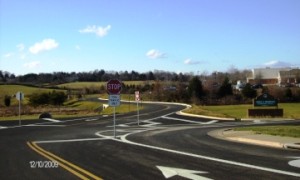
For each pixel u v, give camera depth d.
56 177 10.50
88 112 60.81
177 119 42.56
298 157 13.59
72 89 140.00
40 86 139.50
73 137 22.84
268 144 17.59
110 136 23.08
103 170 11.45
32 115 52.22
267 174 10.54
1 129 30.41
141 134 24.45
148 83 127.00
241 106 67.56
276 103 46.69
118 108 68.25
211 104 77.56
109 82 21.48
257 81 162.25
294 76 160.88
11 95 110.44
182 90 87.88
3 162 13.30
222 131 25.12
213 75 121.50
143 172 11.05
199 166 11.93
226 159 13.25
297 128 24.53
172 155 14.41
